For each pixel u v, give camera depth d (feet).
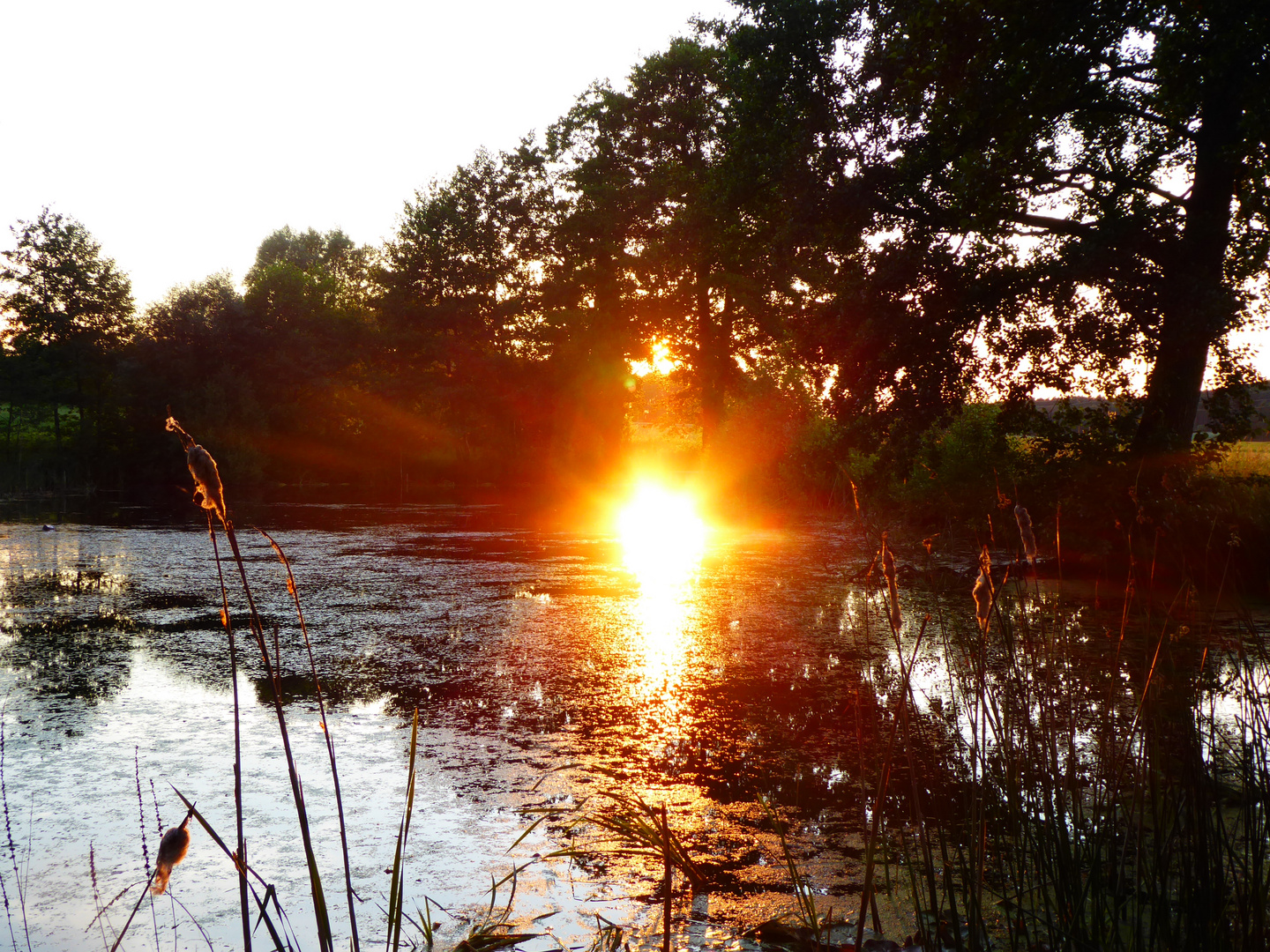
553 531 65.46
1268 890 8.62
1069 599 29.99
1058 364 44.39
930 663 22.11
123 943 9.57
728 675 22.27
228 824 12.99
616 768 15.48
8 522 69.62
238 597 34.47
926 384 44.78
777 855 11.86
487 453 140.26
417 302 140.05
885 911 10.16
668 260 101.91
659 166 107.45
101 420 137.39
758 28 51.72
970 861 8.96
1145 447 42.63
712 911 10.26
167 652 24.81
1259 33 36.17
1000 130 43.60
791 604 33.01
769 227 56.08
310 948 9.48
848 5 48.26
